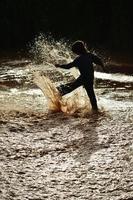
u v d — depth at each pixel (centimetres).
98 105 1028
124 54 2178
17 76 1498
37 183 553
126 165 618
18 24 2620
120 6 2383
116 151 680
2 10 2603
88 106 997
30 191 527
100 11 2561
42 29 2661
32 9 2681
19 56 2131
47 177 574
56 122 866
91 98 960
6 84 1340
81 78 962
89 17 2608
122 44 2380
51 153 672
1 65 1780
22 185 545
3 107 999
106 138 749
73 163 627
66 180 564
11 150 682
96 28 2577
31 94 1179
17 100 1091
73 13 2677
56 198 508
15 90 1241
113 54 2173
